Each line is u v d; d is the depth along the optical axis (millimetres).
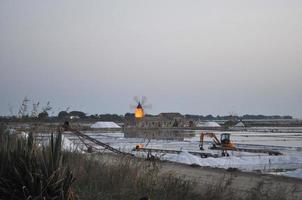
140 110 88062
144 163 10906
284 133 110250
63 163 7957
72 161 9570
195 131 92938
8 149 8086
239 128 151250
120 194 8664
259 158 27938
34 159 7340
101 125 83750
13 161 7492
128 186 9344
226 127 132375
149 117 91562
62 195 6930
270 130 133375
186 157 23141
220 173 16078
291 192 11852
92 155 10883
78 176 9133
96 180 9328
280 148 48156
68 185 7207
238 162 25719
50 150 7738
